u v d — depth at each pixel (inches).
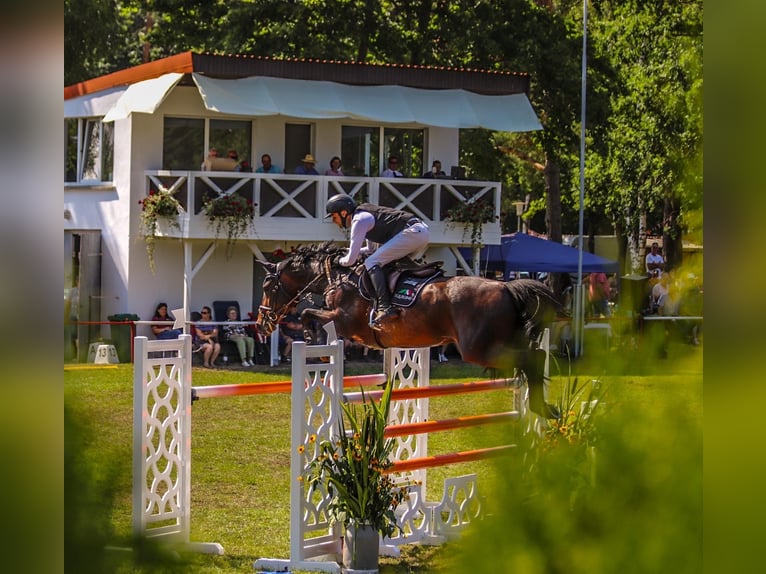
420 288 372.2
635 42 541.0
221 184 873.5
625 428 76.7
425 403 372.2
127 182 918.4
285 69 901.8
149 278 917.8
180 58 878.4
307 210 894.4
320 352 304.0
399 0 1246.3
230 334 848.9
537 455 84.8
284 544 321.4
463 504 338.6
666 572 74.1
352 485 291.0
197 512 362.9
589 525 78.3
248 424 550.3
